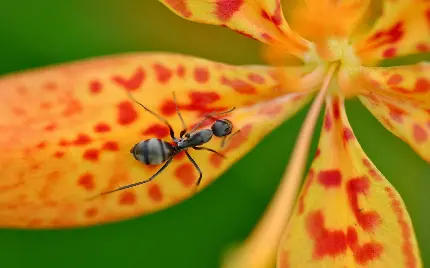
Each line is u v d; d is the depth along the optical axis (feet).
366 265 0.35
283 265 0.35
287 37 0.35
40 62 0.35
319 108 0.36
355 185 0.36
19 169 0.33
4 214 0.33
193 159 0.35
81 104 0.33
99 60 0.34
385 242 0.35
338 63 0.36
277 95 0.36
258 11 0.34
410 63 0.36
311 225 0.35
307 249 0.35
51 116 0.33
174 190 0.35
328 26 0.35
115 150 0.34
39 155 0.33
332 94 0.36
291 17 0.35
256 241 0.35
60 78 0.33
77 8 0.34
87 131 0.34
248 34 0.35
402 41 0.35
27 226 0.33
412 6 0.35
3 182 0.33
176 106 0.35
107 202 0.34
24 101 0.33
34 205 0.33
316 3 0.35
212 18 0.34
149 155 0.34
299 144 0.35
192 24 0.34
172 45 0.35
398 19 0.35
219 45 0.35
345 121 0.36
